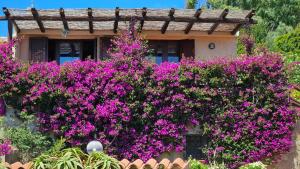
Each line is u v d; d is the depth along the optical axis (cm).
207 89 1689
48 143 1625
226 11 1777
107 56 1991
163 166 1102
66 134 1644
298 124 1739
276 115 1706
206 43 2047
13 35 2027
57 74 1658
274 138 1703
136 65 1677
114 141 1653
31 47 1992
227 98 1698
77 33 1995
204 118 1689
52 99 1658
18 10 1814
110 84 1659
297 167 1712
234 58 1741
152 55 2050
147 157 1653
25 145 1594
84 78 1664
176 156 1673
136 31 1828
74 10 1884
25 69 1664
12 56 1698
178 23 1970
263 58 1717
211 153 1681
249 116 1700
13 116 1675
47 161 998
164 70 1678
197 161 1584
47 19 1767
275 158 1711
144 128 1664
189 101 1680
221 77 1700
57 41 2048
